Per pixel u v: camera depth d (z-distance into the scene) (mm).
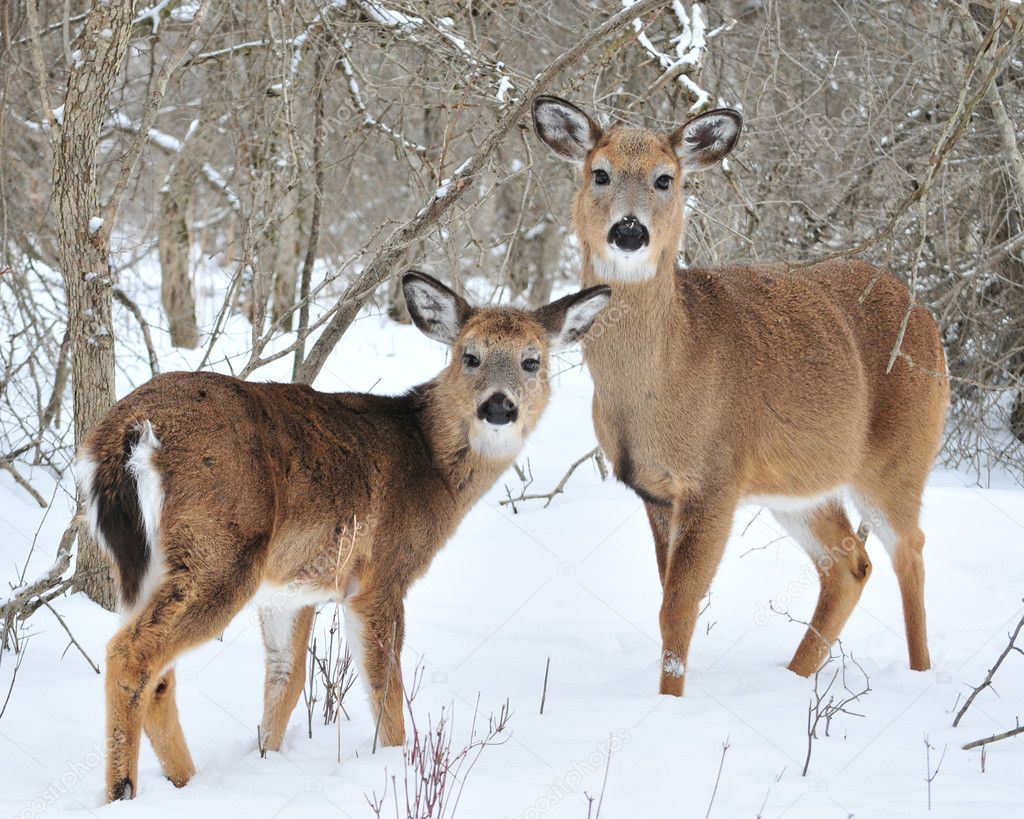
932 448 14039
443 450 11203
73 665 11641
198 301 29500
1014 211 19531
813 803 8695
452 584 15406
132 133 22344
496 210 31484
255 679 11773
